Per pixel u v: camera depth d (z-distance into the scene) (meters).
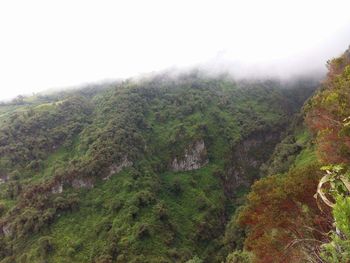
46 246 73.38
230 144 125.44
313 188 18.62
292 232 18.30
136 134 104.69
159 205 83.50
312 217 18.23
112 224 77.69
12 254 77.38
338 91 24.34
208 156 117.44
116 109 115.31
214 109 137.12
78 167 90.44
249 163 128.75
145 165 99.75
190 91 143.00
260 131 134.00
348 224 7.86
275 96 162.75
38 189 86.25
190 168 111.75
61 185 87.38
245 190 119.38
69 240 75.56
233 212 103.00
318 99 29.84
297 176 19.89
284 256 17.45
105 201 84.50
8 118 120.38
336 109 24.30
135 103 121.69
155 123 121.25
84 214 82.56
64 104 125.06
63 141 108.19
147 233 74.94
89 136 103.31
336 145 21.91
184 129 116.75
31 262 71.75
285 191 19.45
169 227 81.94
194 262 68.31
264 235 19.56
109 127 102.94
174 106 130.38
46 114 116.12
